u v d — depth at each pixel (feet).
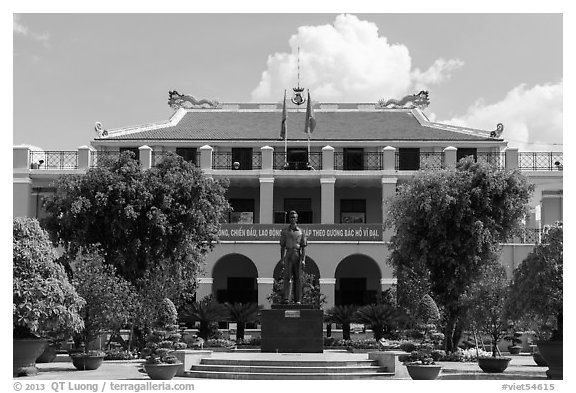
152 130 179.52
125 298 101.14
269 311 94.99
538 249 86.63
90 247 106.63
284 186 176.65
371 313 129.18
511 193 123.44
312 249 150.30
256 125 183.42
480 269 119.65
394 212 126.31
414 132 178.19
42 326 81.00
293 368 81.66
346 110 190.19
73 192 118.01
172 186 120.26
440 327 116.06
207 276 149.48
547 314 84.84
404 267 125.18
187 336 123.54
